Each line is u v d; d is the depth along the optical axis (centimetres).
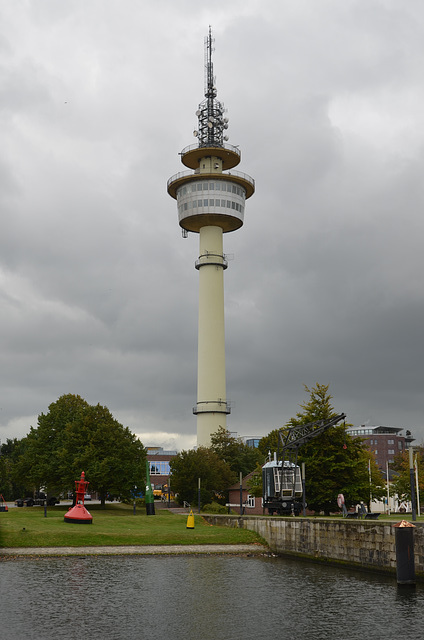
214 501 11031
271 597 3731
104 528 6594
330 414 7425
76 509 6938
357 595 3731
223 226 13525
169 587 4053
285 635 2908
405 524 3972
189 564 5119
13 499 14288
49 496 11556
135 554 5662
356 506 7944
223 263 13400
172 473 10769
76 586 4069
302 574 4578
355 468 7175
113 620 3181
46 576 4450
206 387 12988
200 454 10875
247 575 4544
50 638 2856
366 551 4609
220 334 13175
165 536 6297
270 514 7500
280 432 7400
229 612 3356
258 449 13138
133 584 4156
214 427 12875
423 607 3378
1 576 4441
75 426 9444
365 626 3023
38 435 9988
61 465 9206
